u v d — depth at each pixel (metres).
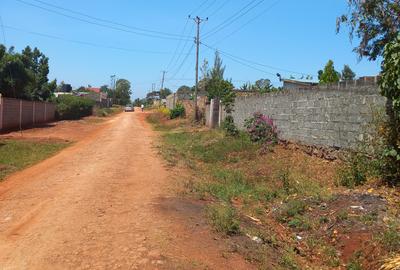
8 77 34.66
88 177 12.72
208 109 33.94
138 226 7.66
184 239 7.09
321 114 13.69
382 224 7.66
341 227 7.99
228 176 14.16
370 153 10.64
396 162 9.54
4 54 34.59
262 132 18.64
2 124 28.50
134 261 6.06
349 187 10.33
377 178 9.97
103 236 7.13
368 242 7.20
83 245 6.73
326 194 9.98
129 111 90.44
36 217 8.48
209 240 7.19
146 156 17.88
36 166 15.38
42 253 6.46
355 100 11.66
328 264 7.18
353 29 12.27
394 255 6.66
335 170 11.84
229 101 26.09
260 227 8.66
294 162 14.36
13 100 30.69
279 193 11.35
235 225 7.85
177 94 59.53
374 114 10.53
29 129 31.59
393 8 11.70
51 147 20.91
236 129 23.30
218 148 19.69
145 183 11.91
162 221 7.99
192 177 13.70
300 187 11.27
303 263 7.18
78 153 18.89
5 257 6.39
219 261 6.40
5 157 17.14
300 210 9.36
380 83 9.53
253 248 7.14
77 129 34.59
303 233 8.43
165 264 6.01
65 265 6.00
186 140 25.88
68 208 9.00
